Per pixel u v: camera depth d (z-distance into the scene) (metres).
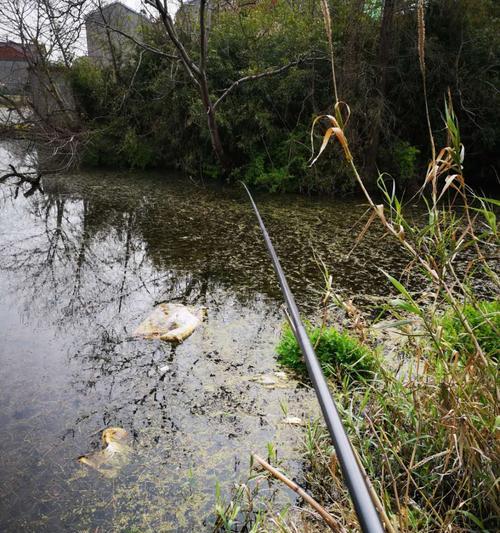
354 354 2.43
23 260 4.48
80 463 1.86
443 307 3.12
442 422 1.49
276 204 6.85
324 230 5.48
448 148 1.27
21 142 9.78
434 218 1.35
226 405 2.22
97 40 9.51
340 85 7.18
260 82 7.82
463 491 1.53
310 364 0.58
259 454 1.90
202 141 8.74
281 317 3.21
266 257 4.52
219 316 3.24
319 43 7.45
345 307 1.97
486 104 7.57
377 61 7.18
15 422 2.12
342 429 0.46
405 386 1.83
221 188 7.97
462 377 1.54
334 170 7.38
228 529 1.52
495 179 8.24
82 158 9.50
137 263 4.39
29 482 1.77
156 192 7.55
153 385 2.40
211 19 9.06
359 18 7.18
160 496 1.70
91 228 5.56
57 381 2.45
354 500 0.38
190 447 1.95
